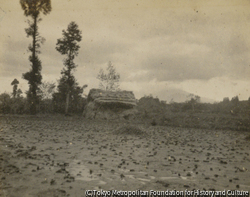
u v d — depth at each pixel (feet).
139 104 99.04
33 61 80.84
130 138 36.50
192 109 90.27
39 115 80.12
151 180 15.42
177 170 18.17
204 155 24.73
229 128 56.24
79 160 20.53
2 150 22.71
